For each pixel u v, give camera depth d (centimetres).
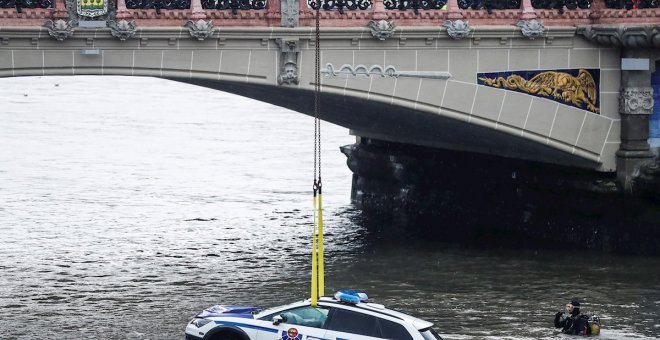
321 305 8244
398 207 15238
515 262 12356
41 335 9538
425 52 12212
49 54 11075
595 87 12825
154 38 11300
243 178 18300
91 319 10038
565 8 12638
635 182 12688
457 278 11675
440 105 12344
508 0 12450
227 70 11619
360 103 12544
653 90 12875
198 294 10925
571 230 13088
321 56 11900
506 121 12581
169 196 16450
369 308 8206
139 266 12050
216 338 8231
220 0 11594
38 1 11062
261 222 14588
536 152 13375
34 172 18588
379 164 15438
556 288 11281
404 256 12650
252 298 10762
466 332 9744
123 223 14362
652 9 12481
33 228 13925
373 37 11919
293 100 13138
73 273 11700
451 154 14488
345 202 16125
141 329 9738
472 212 14238
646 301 10806
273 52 11731
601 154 12875
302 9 11750
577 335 9688
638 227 12631
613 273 11850
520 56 12544
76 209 15250
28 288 11081
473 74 12406
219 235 13738
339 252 12850
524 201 13575
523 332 9756
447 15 12188
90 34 11094
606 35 12519
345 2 11938
